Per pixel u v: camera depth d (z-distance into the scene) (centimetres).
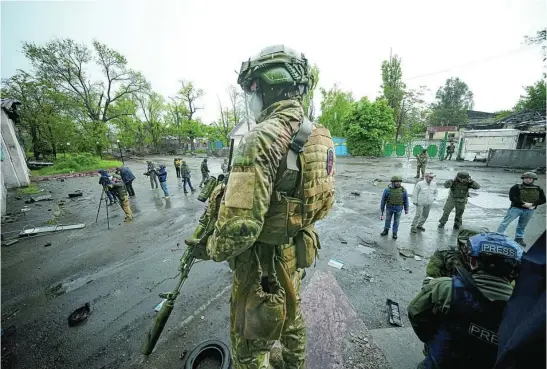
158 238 562
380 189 1006
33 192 1148
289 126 112
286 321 140
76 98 2494
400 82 2756
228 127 3712
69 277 403
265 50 130
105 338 275
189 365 220
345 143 2598
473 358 133
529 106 2825
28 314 317
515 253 123
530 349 74
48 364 244
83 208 843
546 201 464
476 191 931
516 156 1485
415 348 235
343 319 272
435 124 4909
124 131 3266
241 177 97
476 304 127
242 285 128
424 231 564
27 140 2747
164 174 909
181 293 350
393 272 391
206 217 145
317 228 583
